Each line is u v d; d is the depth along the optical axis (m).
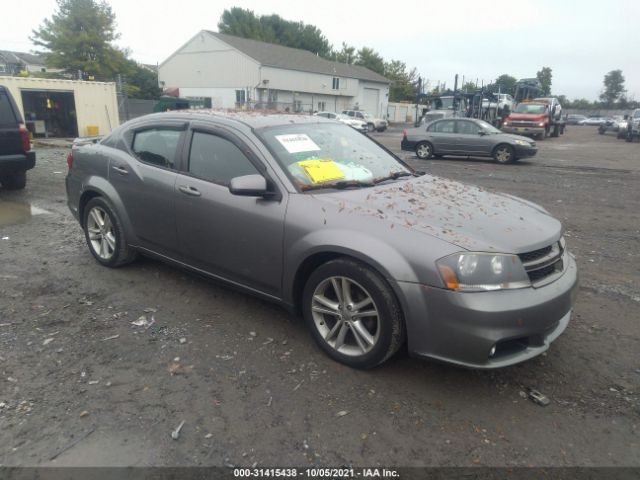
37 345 3.52
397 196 3.58
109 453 2.53
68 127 23.94
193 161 4.07
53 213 7.29
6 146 8.12
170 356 3.42
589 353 3.55
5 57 67.94
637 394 3.08
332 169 3.83
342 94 54.41
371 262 3.00
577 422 2.82
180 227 4.11
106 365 3.29
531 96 35.16
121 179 4.58
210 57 48.28
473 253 2.84
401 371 3.28
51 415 2.80
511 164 15.63
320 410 2.88
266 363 3.35
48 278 4.72
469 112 28.64
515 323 2.80
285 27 73.81
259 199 3.59
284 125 4.10
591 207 8.57
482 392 3.08
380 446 2.61
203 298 4.33
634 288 4.80
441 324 2.85
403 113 65.56
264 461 2.50
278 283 3.55
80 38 39.06
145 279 4.73
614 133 39.66
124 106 28.64
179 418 2.79
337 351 3.32
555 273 3.19
